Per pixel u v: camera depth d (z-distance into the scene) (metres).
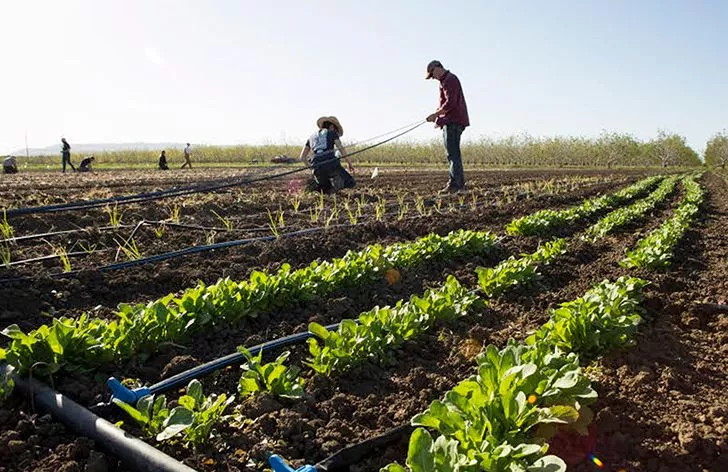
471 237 7.49
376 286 5.90
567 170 38.16
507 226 9.30
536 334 4.14
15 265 5.93
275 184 16.41
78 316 4.91
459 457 2.48
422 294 5.95
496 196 14.41
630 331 4.27
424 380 3.88
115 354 3.90
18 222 7.70
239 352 4.06
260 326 4.76
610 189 19.41
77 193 11.83
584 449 3.04
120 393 3.38
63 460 2.91
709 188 22.44
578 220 11.18
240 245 7.37
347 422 3.40
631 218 11.42
